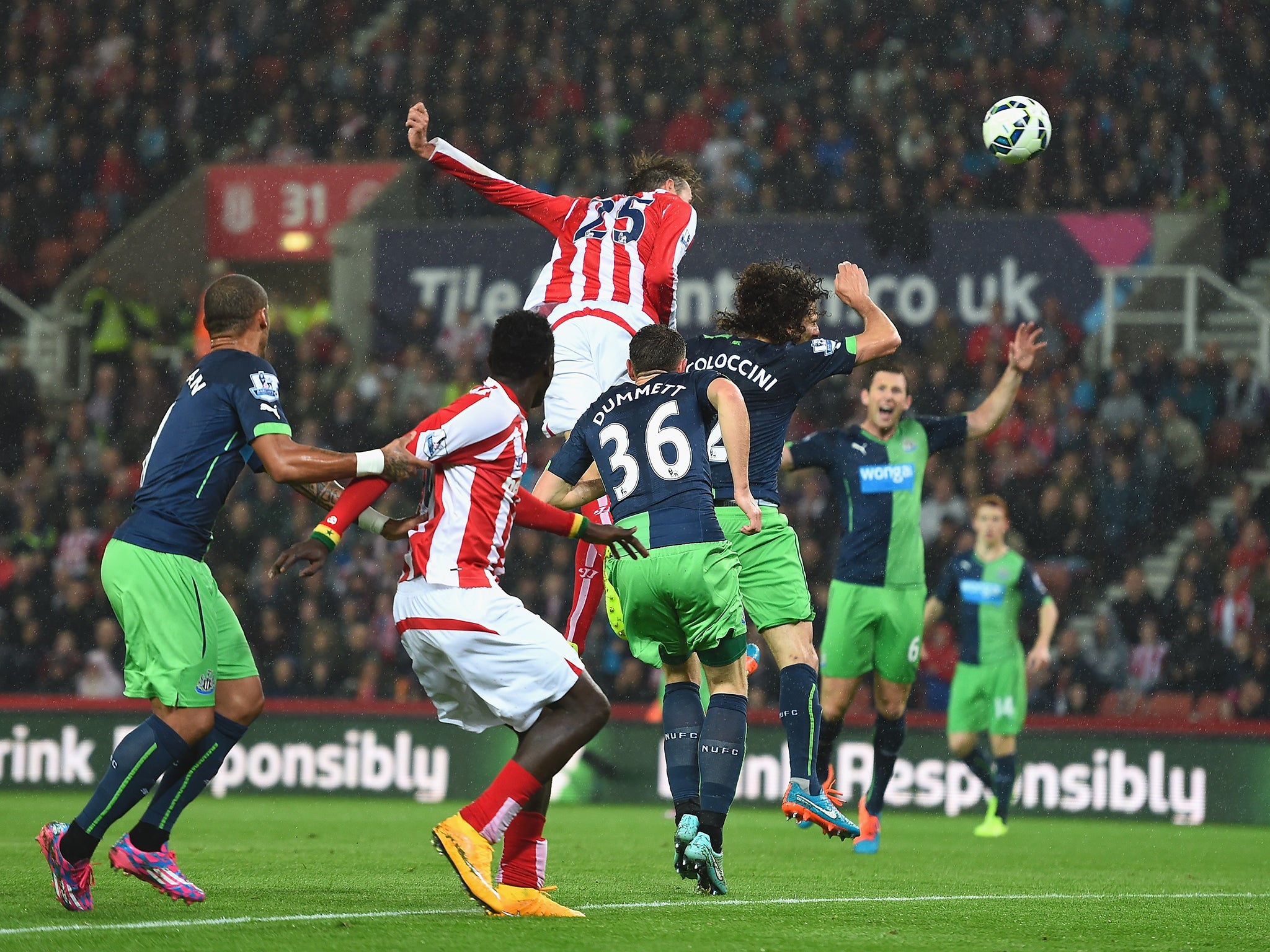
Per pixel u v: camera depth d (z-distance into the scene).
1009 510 56.88
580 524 17.44
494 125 71.56
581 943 14.46
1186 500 57.03
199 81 73.94
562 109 71.12
